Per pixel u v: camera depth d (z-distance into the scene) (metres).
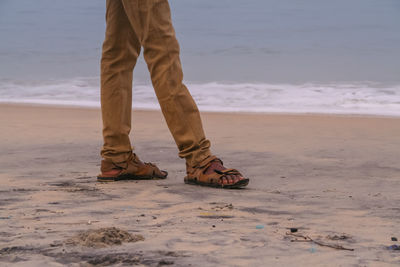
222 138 6.55
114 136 4.07
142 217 2.78
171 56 3.87
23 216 2.78
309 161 5.00
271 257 2.06
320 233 2.46
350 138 6.57
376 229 2.55
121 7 4.10
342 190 3.69
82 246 2.17
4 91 12.51
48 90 12.64
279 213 2.92
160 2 3.85
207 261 2.00
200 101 11.12
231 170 3.79
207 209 3.02
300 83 13.20
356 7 30.12
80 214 2.84
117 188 3.72
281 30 23.81
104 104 4.10
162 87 3.88
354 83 13.09
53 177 4.14
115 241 2.23
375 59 17.08
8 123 7.77
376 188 3.76
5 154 5.27
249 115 9.13
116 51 4.14
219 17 27.69
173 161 5.07
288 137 6.64
